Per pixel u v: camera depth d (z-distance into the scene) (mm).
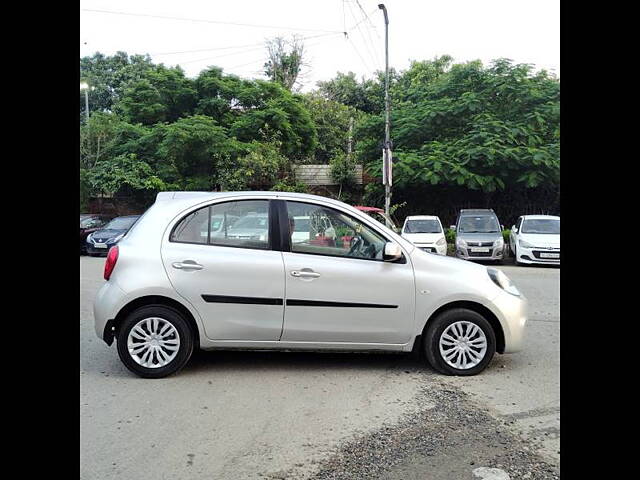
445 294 5738
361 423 4562
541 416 4699
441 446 4145
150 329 5664
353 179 27562
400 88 35156
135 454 3986
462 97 23562
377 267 5750
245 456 3973
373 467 3820
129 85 42906
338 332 5715
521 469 3789
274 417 4676
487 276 5934
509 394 5246
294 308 5668
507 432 4387
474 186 21453
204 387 5414
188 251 5711
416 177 22219
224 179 23953
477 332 5785
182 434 4332
